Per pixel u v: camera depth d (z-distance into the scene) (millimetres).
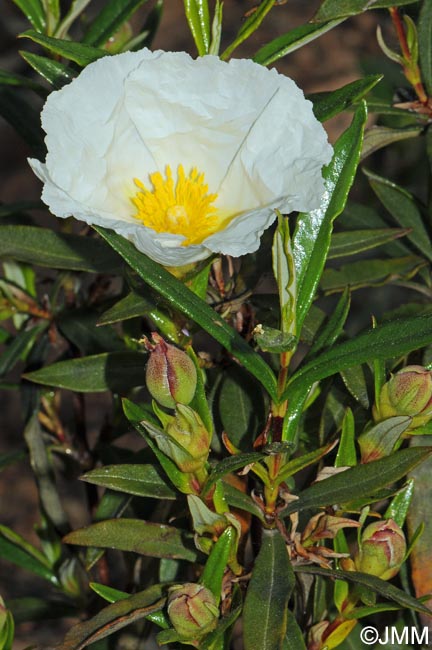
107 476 533
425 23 587
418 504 553
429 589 550
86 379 585
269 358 610
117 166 516
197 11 543
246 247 485
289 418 517
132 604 519
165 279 497
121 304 528
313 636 540
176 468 513
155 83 509
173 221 513
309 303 507
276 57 542
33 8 606
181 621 499
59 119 503
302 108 501
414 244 619
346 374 555
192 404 510
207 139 515
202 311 499
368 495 512
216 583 506
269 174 503
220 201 517
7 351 626
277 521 519
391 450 520
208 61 507
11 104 627
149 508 616
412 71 591
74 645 509
